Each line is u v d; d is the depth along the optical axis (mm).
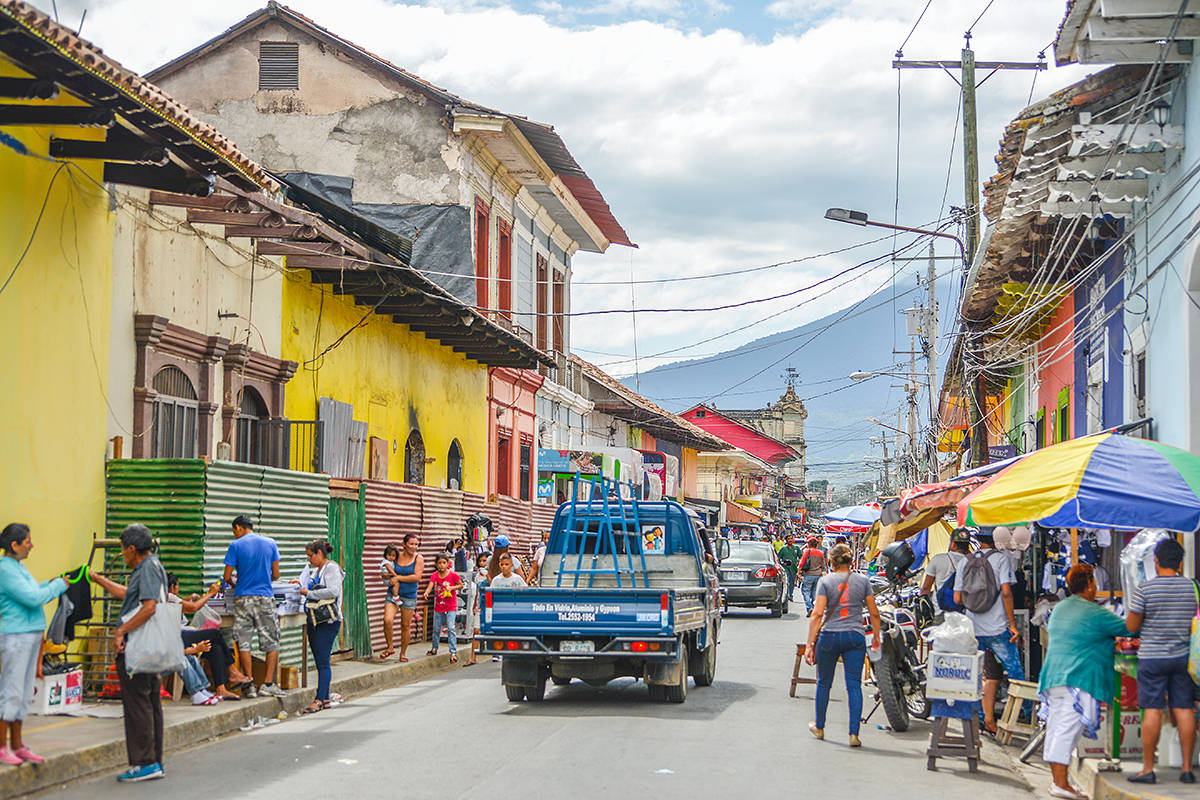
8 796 8703
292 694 13664
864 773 10383
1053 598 13227
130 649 9453
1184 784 9391
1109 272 15492
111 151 12352
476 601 19984
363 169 26172
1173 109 11953
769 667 19250
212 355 15844
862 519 28234
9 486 11914
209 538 13555
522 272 31844
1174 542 9734
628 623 13945
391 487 19953
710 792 9188
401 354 23672
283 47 26500
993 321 21688
